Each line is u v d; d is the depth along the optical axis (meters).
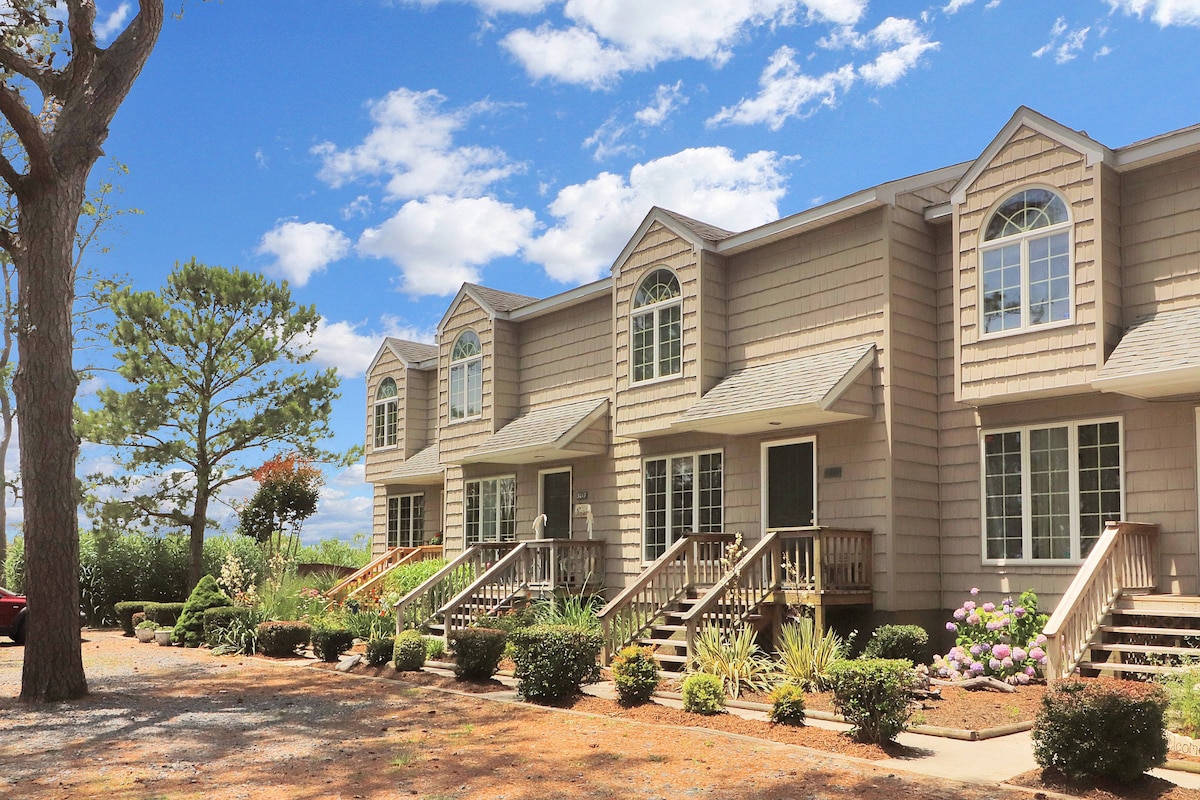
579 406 20.58
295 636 17.55
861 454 14.84
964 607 13.28
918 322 15.09
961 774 7.86
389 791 7.66
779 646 14.02
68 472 12.77
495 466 22.88
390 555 25.56
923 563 14.60
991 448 14.34
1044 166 13.31
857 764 8.23
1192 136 12.22
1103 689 7.38
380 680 14.23
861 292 15.16
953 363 14.89
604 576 19.47
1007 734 9.51
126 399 23.86
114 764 8.78
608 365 20.31
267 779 8.13
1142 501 12.64
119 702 12.34
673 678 13.21
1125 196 13.11
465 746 9.34
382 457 28.92
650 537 18.66
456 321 24.00
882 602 14.19
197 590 20.17
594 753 8.84
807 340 15.98
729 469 17.14
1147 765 7.23
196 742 9.75
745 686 12.09
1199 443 12.16
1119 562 12.10
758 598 14.19
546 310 21.72
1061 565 13.32
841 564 14.02
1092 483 13.16
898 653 12.94
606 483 19.83
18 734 10.26
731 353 17.41
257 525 27.56
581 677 11.97
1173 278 12.55
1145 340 12.19
